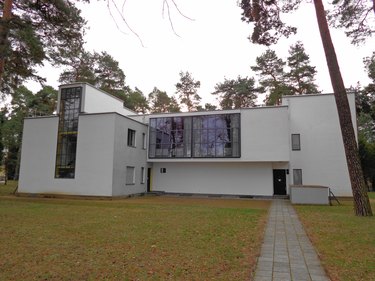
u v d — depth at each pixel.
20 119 39.56
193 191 25.48
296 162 23.23
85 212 12.40
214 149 23.53
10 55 11.00
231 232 8.16
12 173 48.19
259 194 23.73
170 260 5.41
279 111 22.36
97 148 21.44
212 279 4.46
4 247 6.30
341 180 22.12
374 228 8.58
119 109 27.53
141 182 24.91
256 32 12.91
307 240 7.31
